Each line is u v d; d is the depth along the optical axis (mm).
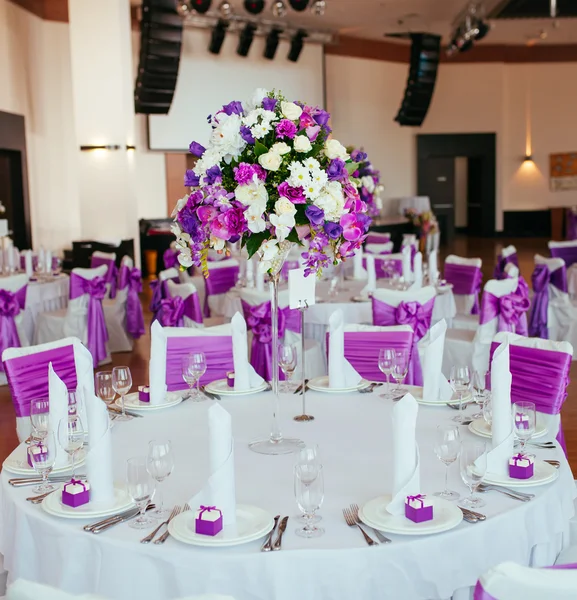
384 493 2295
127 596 1986
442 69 20000
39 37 13398
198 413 3172
